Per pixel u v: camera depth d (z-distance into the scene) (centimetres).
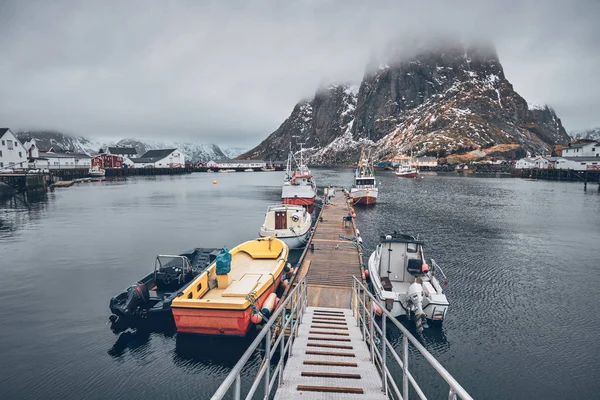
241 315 1266
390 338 1408
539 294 1833
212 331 1296
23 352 1280
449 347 1341
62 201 5722
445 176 12300
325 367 748
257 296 1373
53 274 2131
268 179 12512
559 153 14350
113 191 7494
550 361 1263
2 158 7650
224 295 1429
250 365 1212
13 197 6175
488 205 5025
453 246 2769
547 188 7669
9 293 1825
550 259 2430
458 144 17512
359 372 724
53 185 8350
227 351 1298
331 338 962
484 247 2739
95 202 5612
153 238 3112
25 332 1419
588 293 1845
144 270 2219
